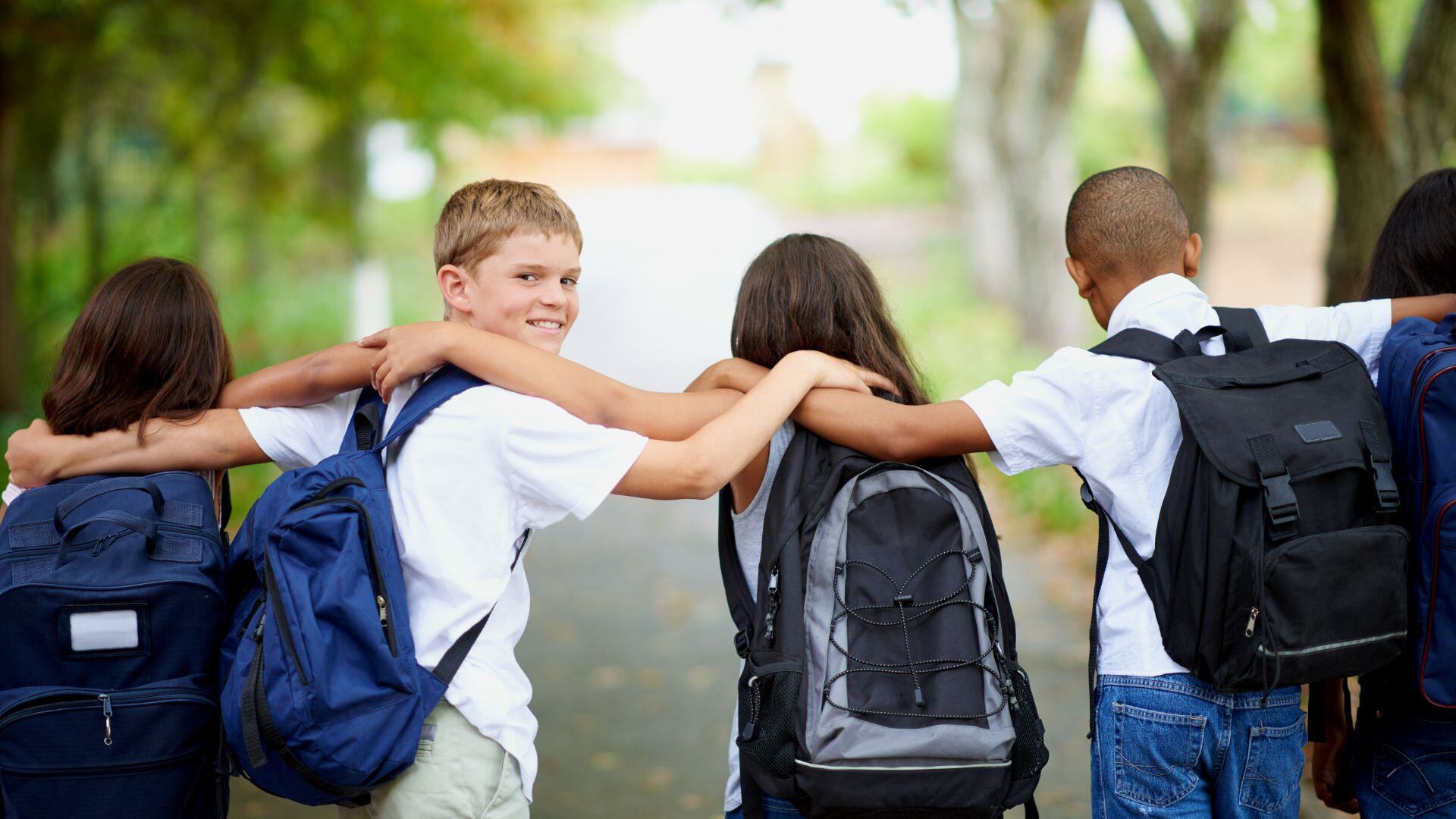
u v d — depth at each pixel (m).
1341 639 2.22
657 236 30.19
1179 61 9.29
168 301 2.49
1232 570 2.21
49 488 2.33
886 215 32.00
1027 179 13.62
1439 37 5.78
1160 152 29.86
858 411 2.42
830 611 2.26
